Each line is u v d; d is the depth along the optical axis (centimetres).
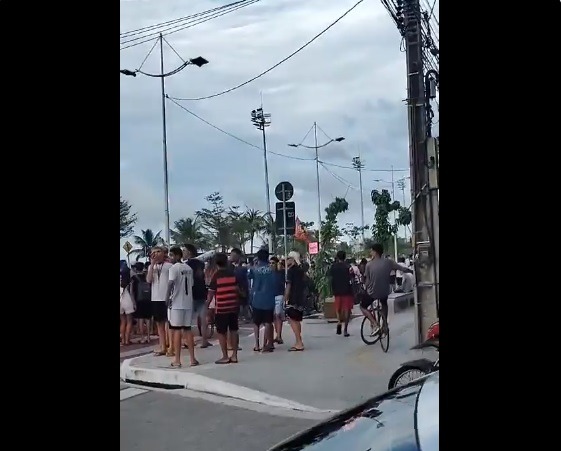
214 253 920
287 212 1011
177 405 616
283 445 199
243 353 845
